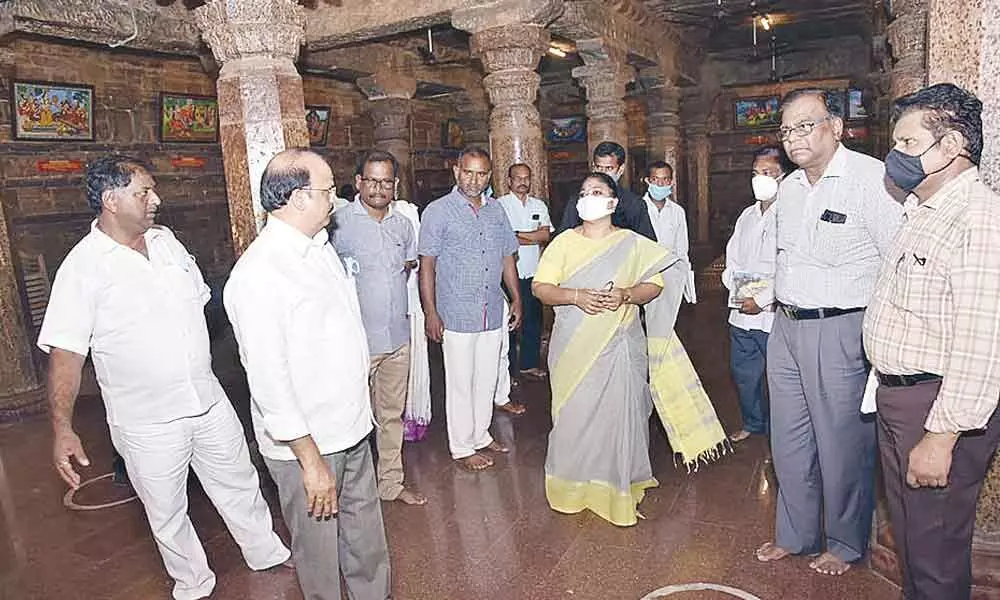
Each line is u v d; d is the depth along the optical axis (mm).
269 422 2084
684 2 8125
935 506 2004
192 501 3799
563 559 2973
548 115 15047
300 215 2158
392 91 9398
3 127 6918
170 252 2645
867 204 2359
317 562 2318
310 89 10477
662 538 3090
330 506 2148
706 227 13586
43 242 7355
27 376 5898
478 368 3955
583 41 7062
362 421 2336
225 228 9367
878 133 8016
